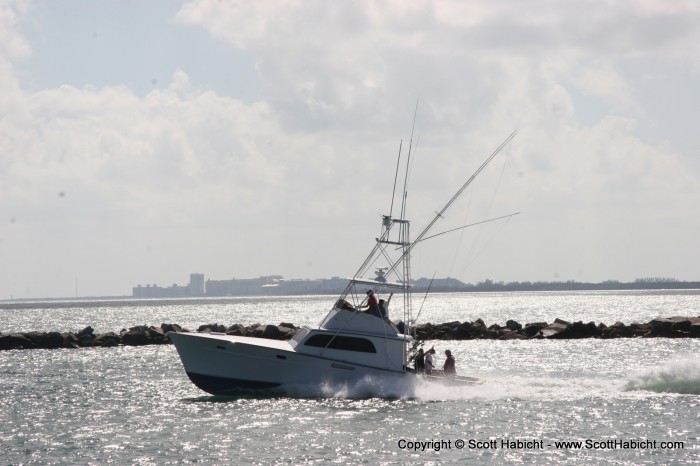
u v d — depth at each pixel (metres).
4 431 105.75
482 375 161.00
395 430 103.88
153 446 96.69
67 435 103.00
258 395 124.25
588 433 102.69
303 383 122.94
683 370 152.00
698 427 105.44
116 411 119.12
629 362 187.25
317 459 90.88
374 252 123.06
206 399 126.81
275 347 122.69
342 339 122.94
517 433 102.69
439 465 88.62
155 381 153.38
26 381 156.25
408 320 124.94
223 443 97.62
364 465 88.69
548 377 156.00
